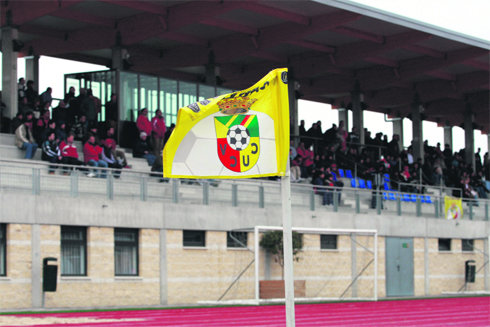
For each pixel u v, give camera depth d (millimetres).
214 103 10812
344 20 38875
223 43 42812
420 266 39250
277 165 10602
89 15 38406
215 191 31812
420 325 22875
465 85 52312
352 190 38969
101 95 38312
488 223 43062
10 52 35688
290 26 40531
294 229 30688
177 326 21375
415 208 40375
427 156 52125
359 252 36219
